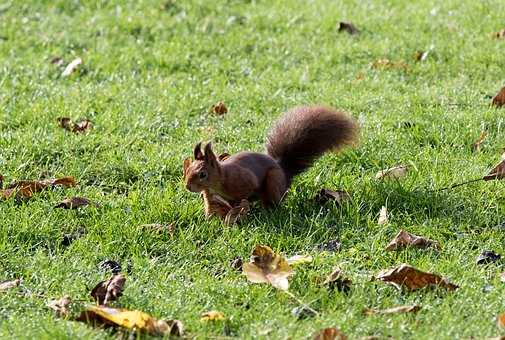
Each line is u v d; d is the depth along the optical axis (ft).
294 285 28.37
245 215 32.94
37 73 51.31
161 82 49.29
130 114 43.78
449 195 34.58
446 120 42.37
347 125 35.35
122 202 34.58
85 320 26.12
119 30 59.16
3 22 60.90
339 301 27.27
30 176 37.50
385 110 44.24
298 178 36.17
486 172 36.58
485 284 28.37
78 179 37.04
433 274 28.09
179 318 26.50
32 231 32.04
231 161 33.06
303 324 25.98
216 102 45.83
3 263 30.09
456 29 57.72
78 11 63.21
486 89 47.57
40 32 59.06
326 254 30.45
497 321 25.84
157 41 57.36
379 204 33.96
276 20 60.29
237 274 29.71
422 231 31.96
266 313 26.73
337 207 33.76
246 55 54.49
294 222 32.89
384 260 30.25
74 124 42.47
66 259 30.35
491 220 32.99
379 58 53.16
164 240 31.96
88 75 51.31
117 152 39.14
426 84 48.67
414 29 58.18
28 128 41.86
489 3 62.28
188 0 64.23
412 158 38.34
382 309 27.02
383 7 63.05
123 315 25.81
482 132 40.22
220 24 60.08
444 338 24.93
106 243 31.32
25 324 25.84
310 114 35.22
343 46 54.95
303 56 54.03
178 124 43.01
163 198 34.50
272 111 44.98
